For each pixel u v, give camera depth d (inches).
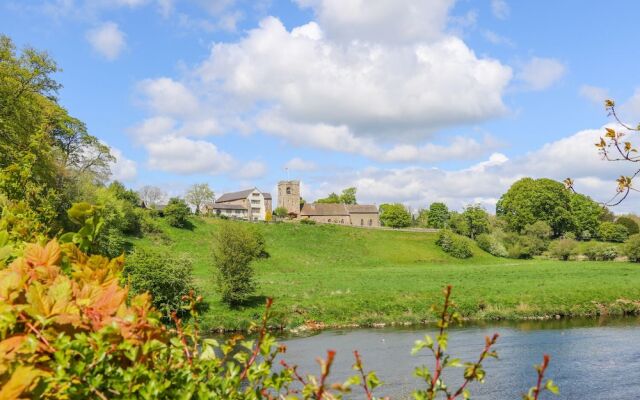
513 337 1234.6
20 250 148.6
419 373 102.5
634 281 2154.3
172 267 1391.5
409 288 2039.9
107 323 95.7
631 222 4768.7
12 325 87.5
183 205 3196.4
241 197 5861.2
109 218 1673.2
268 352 109.0
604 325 1413.6
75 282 109.7
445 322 101.7
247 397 107.1
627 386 800.3
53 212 270.5
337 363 949.2
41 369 84.0
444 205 5634.8
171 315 124.4
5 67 1382.9
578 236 4537.4
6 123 1275.8
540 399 737.6
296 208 5516.7
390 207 5428.2
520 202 4507.9
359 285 2135.8
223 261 1610.5
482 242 3873.0
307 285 2118.6
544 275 2469.2
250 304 1648.6
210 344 119.0
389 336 1300.4
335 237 3678.6
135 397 86.3
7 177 257.0
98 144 2422.5
